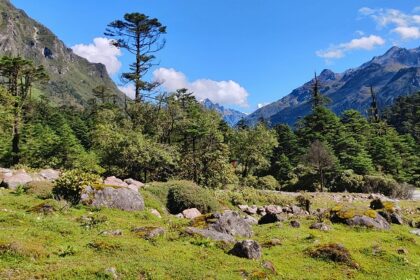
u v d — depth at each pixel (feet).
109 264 30.42
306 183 170.40
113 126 139.74
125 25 153.28
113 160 122.42
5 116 130.72
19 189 61.62
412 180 208.33
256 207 86.94
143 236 40.22
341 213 58.49
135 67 158.51
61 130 204.03
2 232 36.47
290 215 76.74
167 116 146.41
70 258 32.04
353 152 191.52
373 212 58.23
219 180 129.18
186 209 68.03
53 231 39.60
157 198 70.74
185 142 142.61
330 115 218.59
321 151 157.38
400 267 38.52
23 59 139.44
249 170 200.23
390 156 201.05
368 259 40.14
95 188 57.41
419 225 60.80
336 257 38.58
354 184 150.92
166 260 33.53
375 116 287.89
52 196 57.47
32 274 27.89
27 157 142.51
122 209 57.57
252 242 38.19
